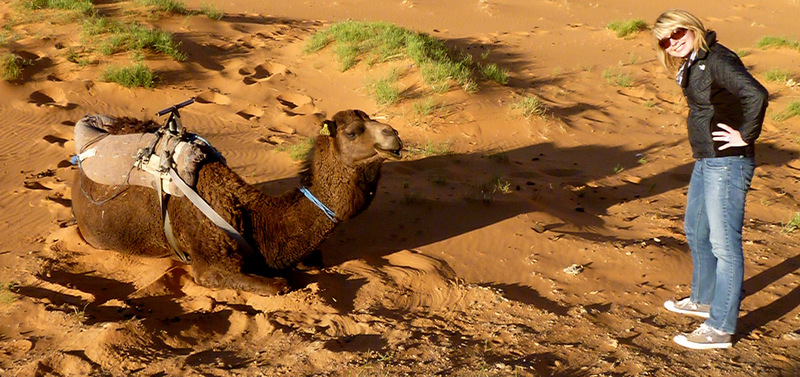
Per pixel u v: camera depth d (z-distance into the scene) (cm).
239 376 477
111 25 1430
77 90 1153
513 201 807
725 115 485
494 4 2319
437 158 964
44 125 1020
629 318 574
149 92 1183
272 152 951
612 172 969
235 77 1295
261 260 609
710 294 572
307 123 1112
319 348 506
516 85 1362
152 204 617
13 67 1163
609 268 662
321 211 583
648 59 1656
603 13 2317
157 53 1327
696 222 548
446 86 1183
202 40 1492
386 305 592
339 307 581
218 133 1034
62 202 770
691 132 513
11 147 929
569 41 1845
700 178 538
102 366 490
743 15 2356
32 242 680
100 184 632
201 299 589
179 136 624
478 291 611
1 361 494
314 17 2014
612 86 1426
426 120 1095
